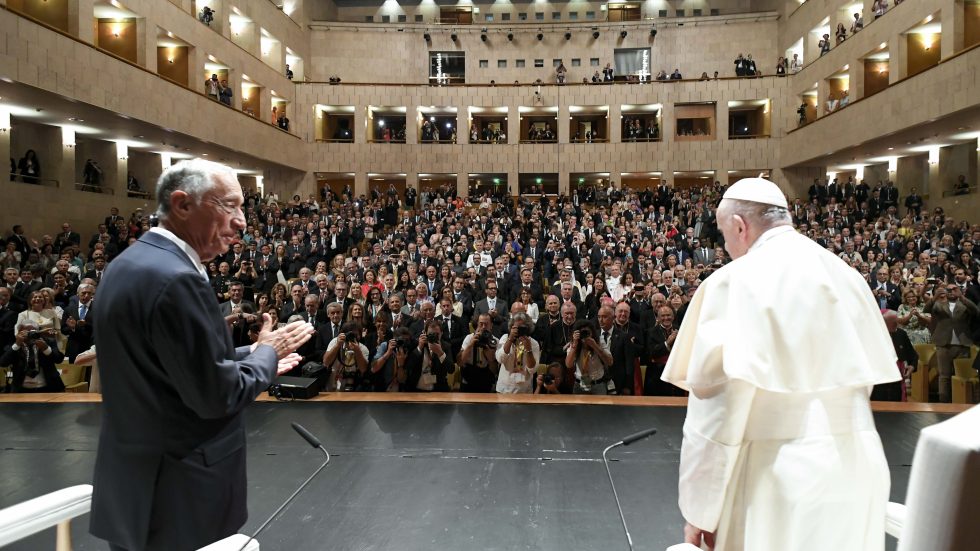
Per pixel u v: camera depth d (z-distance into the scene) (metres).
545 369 6.21
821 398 1.48
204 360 1.54
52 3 14.29
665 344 5.67
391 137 26.98
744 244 1.78
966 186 17.58
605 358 5.56
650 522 2.99
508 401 5.20
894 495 3.29
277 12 24.28
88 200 16.78
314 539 2.85
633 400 5.22
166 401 1.60
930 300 7.57
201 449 1.65
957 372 7.21
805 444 1.44
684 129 25.98
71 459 3.87
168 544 1.60
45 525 1.67
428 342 5.73
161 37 18.00
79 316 7.61
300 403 5.18
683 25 26.62
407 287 9.19
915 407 4.93
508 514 3.09
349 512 3.12
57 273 9.21
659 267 11.34
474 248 13.84
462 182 26.02
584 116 28.14
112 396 1.61
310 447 4.06
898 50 17.66
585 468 3.68
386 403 5.16
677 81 25.11
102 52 14.28
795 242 1.67
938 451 0.43
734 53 26.16
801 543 1.37
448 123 28.33
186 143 18.92
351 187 27.25
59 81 13.01
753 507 1.48
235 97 20.97
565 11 29.42
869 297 1.67
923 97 16.00
